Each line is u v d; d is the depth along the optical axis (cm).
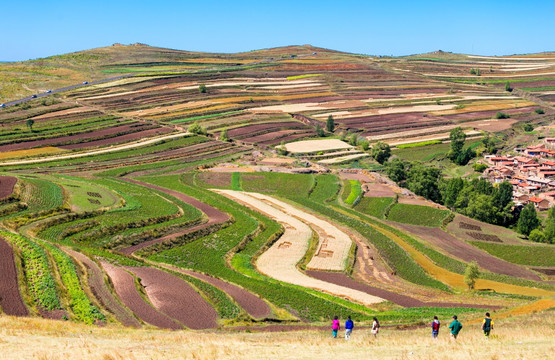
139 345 4500
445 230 13400
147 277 7831
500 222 15600
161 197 13000
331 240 11400
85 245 8975
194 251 9706
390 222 13750
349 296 8231
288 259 10088
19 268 6894
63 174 16038
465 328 5612
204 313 6700
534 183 19188
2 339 4372
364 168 19850
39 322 5294
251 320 6681
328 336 5338
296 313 7219
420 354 3953
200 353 4041
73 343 4409
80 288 6775
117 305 6550
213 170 18012
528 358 3647
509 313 6788
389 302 8075
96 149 19500
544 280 10544
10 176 12388
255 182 16762
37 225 9381
